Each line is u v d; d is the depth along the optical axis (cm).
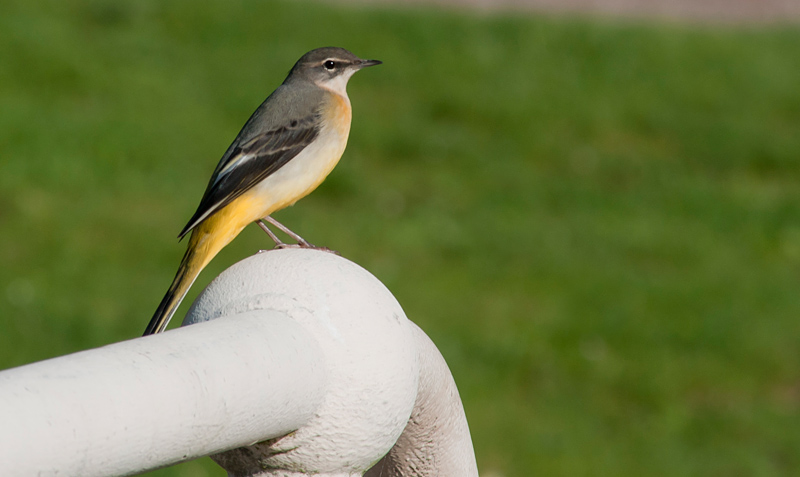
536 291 1412
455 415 369
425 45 2545
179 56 2333
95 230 1497
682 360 1252
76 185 1630
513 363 1215
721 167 2011
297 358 263
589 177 1912
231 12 2633
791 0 3244
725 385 1202
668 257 1559
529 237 1598
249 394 247
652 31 2811
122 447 218
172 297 619
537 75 2425
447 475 379
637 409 1148
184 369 234
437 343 1237
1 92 1964
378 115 2108
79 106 1952
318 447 279
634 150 2072
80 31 2397
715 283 1467
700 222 1717
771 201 1834
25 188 1598
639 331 1310
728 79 2486
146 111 1986
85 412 210
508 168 1916
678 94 2383
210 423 239
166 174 1719
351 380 275
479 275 1458
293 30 2569
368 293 285
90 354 224
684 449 1074
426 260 1497
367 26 2652
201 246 652
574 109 2236
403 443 371
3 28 2272
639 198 1819
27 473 199
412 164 1898
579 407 1141
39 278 1334
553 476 1007
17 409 199
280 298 278
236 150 680
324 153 707
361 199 1716
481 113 2170
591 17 2939
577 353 1249
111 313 1260
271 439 278
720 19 3038
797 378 1228
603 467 1020
